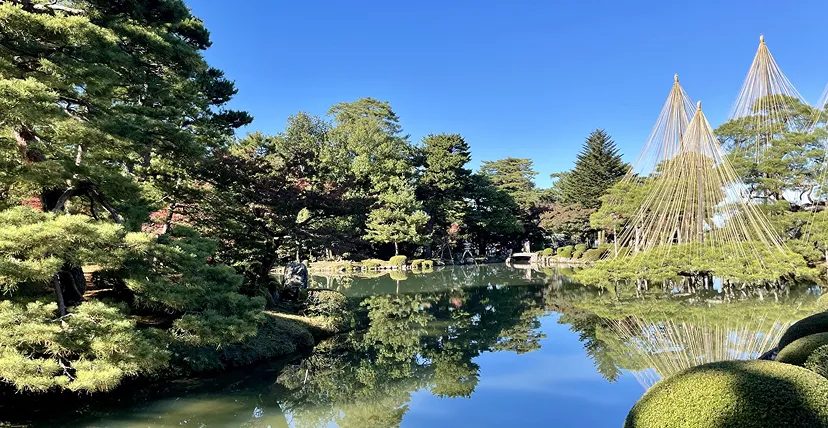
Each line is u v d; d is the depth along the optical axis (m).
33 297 6.79
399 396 8.49
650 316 15.18
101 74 6.88
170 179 11.24
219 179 11.66
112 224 6.37
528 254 47.56
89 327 6.00
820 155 18.25
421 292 23.67
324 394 8.69
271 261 14.45
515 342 12.45
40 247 5.54
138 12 9.79
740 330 12.28
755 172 21.12
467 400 8.12
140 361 6.28
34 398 7.23
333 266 37.06
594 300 19.45
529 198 53.97
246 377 9.44
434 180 43.72
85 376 5.66
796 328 6.64
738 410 3.30
